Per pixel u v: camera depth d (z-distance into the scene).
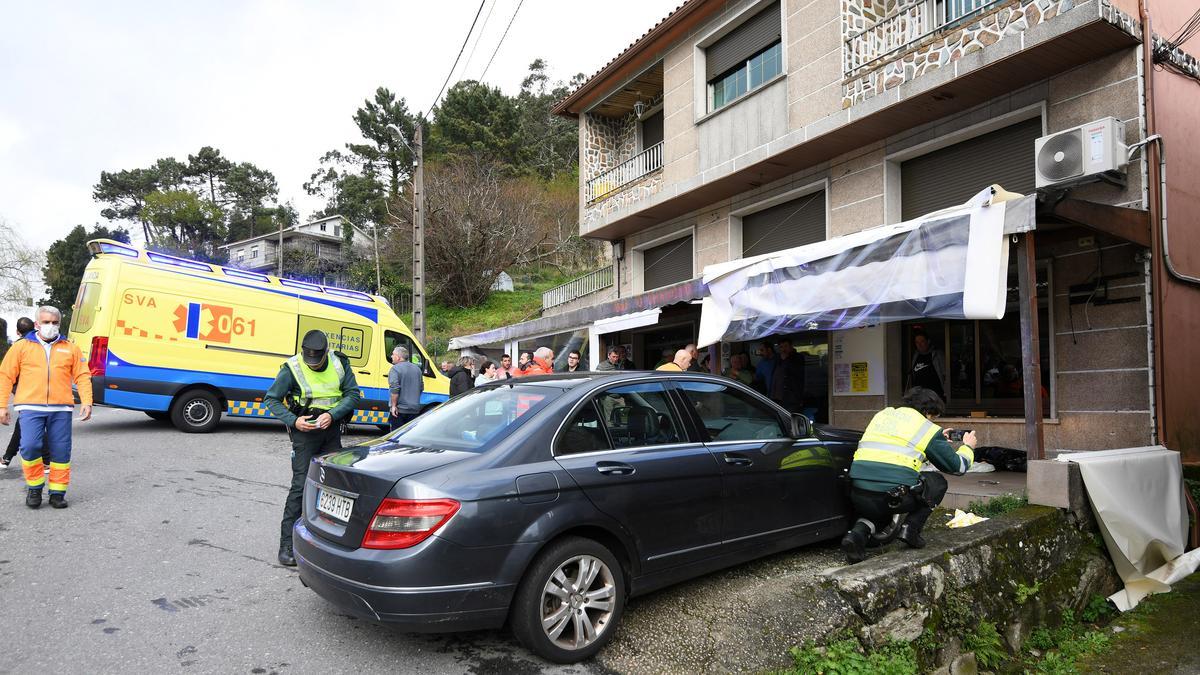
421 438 4.11
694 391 4.60
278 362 11.71
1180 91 7.80
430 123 47.16
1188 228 7.60
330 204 65.75
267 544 5.50
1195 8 8.16
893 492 4.66
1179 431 7.16
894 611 3.89
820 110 10.25
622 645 3.78
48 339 6.34
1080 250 7.73
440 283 32.81
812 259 7.45
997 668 4.29
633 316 11.16
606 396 4.15
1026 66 7.89
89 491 6.94
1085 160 6.62
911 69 8.88
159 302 10.59
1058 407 7.90
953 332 9.20
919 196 9.81
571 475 3.67
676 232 14.20
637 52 14.04
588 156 16.75
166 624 3.97
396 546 3.29
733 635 3.71
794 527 4.78
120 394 10.22
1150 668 4.57
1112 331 7.44
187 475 7.85
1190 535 6.77
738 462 4.46
